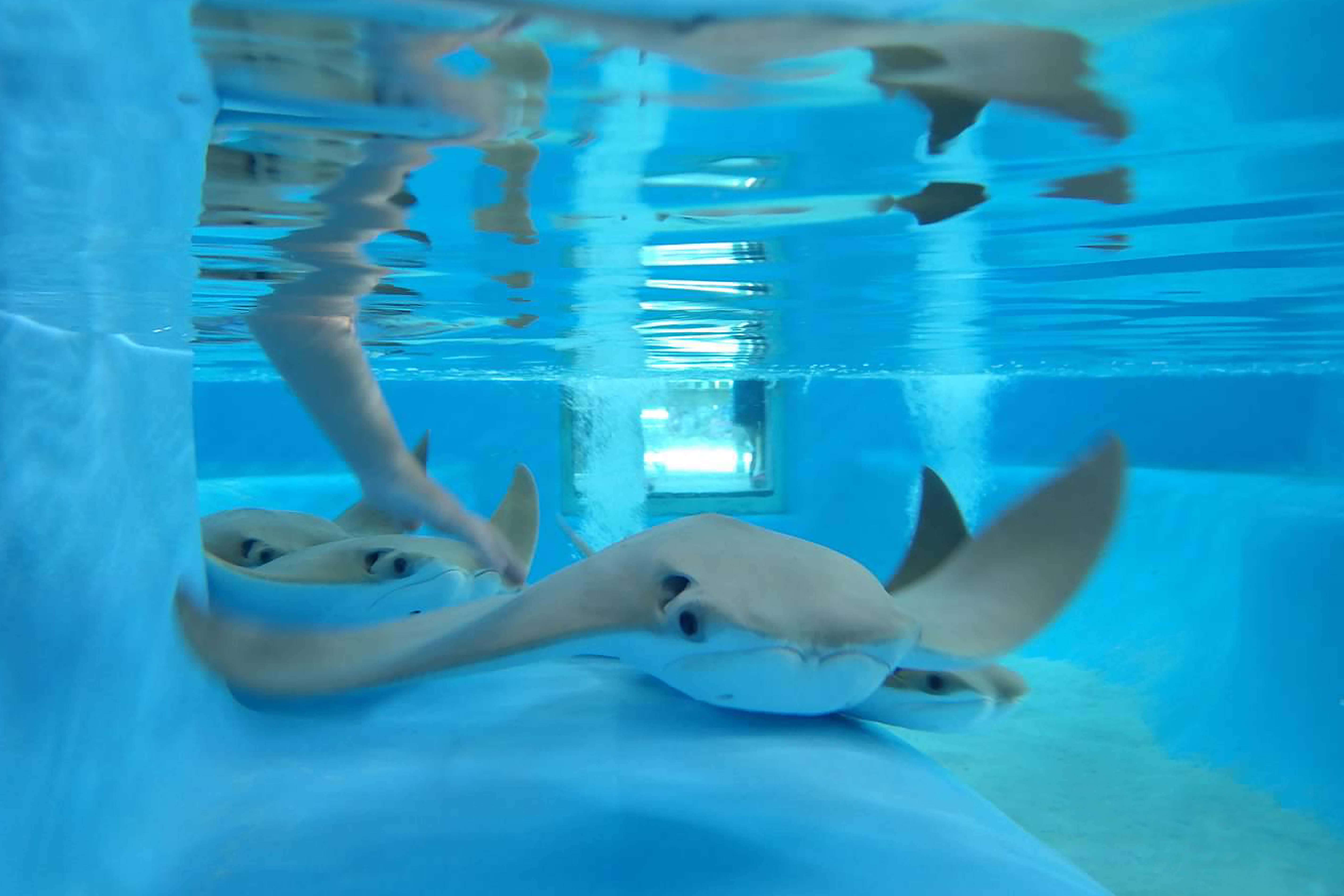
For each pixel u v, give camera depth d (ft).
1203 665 5.98
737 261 2.99
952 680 2.12
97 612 1.49
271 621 1.42
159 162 1.45
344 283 2.84
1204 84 1.44
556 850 1.42
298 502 7.06
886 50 1.26
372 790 1.64
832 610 1.57
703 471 10.23
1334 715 4.76
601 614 1.52
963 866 1.42
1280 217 2.41
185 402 2.18
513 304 3.88
